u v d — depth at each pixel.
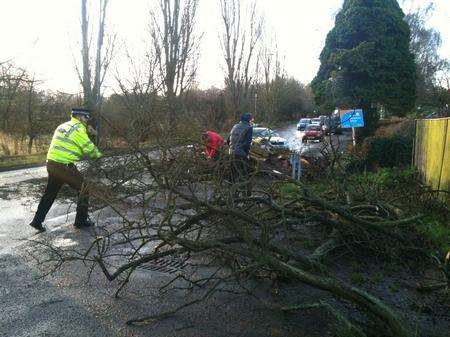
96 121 7.68
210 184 5.02
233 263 5.12
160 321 4.25
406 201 8.20
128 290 5.00
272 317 4.38
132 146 4.77
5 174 16.06
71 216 8.66
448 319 4.55
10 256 6.12
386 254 6.13
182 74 20.42
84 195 5.89
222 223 4.73
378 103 23.38
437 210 8.15
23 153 24.05
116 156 5.36
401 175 11.48
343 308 4.59
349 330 3.82
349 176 8.04
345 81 23.03
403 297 5.05
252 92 32.69
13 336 3.94
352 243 6.07
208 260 6.00
